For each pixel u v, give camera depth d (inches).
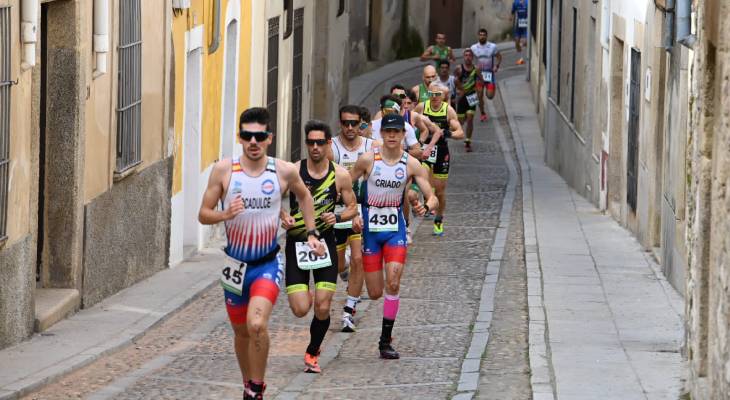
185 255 1059.9
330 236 663.8
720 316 499.2
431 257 1050.1
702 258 560.1
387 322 700.0
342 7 1860.2
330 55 1750.7
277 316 823.1
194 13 1059.3
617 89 1242.0
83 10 784.3
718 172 515.8
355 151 794.8
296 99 1556.3
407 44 2847.0
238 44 1218.0
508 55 3053.6
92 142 815.7
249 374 569.6
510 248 1091.3
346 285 932.6
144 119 928.9
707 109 556.1
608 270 959.0
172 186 1012.5
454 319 810.8
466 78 1894.7
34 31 696.4
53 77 779.4
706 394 532.1
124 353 712.4
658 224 1023.6
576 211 1311.5
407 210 1094.4
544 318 783.7
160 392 613.6
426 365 682.2
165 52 975.6
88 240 814.5
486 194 1464.1
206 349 725.9
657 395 584.4
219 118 1172.5
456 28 2987.2
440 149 1141.7
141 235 928.9
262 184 549.0
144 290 892.0
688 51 845.8
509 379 639.8
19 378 619.2
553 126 1754.4
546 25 1916.8
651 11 1026.1
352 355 711.1
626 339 713.6
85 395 605.3
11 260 684.1
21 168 697.6
